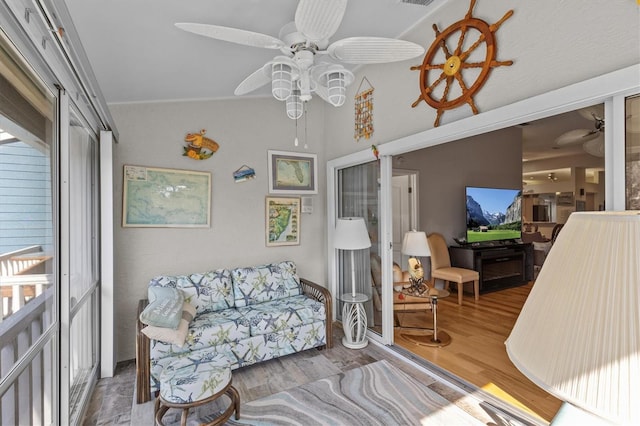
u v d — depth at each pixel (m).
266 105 3.73
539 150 7.12
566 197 7.96
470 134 2.30
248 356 2.67
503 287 5.19
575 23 1.66
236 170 3.54
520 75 1.91
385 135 3.04
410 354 2.92
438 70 2.46
